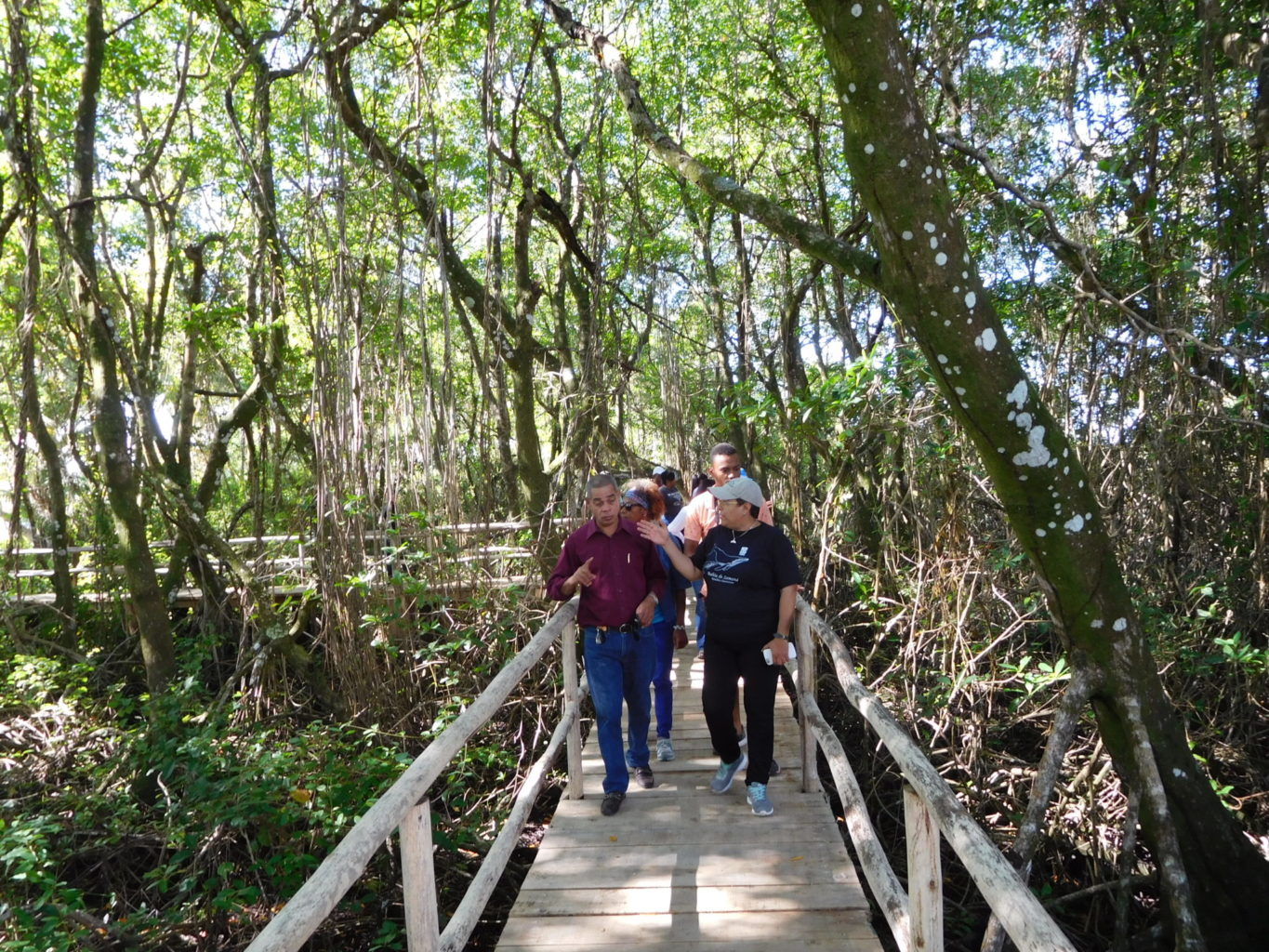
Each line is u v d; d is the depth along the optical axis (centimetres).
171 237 1441
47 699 1076
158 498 1121
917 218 428
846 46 411
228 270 1623
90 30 1006
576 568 516
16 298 1432
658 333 1802
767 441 1216
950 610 746
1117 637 470
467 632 895
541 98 1432
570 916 407
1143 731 463
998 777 717
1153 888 585
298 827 698
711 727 514
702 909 408
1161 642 711
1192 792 469
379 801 250
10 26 927
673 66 1513
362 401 855
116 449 956
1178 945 422
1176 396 722
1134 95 798
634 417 2178
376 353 888
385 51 971
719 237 2186
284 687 987
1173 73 776
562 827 500
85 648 1333
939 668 773
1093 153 804
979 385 446
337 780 705
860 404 780
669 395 1634
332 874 203
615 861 457
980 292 441
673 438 1617
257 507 1238
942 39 879
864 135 425
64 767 901
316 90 830
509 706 902
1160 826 445
